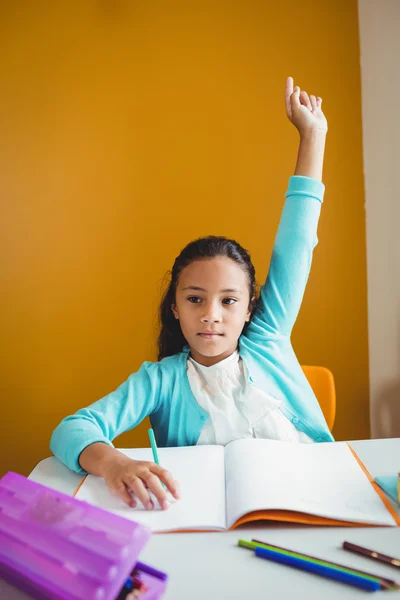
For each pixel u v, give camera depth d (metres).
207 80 1.86
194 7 1.85
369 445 0.79
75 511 0.45
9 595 0.41
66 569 0.40
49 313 1.88
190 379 0.95
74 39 1.85
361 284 1.89
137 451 0.79
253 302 1.07
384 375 1.82
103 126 1.85
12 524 0.44
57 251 1.87
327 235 1.87
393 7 1.65
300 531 0.55
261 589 0.45
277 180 1.86
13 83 1.84
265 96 1.85
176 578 0.47
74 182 1.86
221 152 1.86
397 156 1.67
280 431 0.90
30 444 1.89
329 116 1.84
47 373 1.89
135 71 1.85
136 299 1.88
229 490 0.63
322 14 1.83
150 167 1.86
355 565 0.48
